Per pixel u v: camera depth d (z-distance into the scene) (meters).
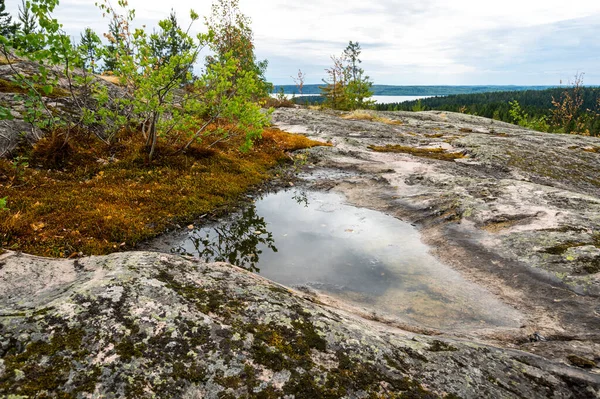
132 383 2.45
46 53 7.87
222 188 10.66
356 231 8.77
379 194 11.45
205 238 7.90
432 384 2.95
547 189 10.11
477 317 5.20
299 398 2.57
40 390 2.27
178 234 7.86
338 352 3.15
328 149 17.33
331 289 6.05
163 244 7.33
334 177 13.60
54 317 2.90
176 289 3.69
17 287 3.60
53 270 4.08
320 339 3.28
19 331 2.71
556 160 17.12
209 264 4.93
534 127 47.12
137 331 2.91
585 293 5.37
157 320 3.08
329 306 5.01
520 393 3.03
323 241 8.15
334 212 10.09
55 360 2.51
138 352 2.71
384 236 8.46
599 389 3.18
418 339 3.74
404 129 27.06
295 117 28.28
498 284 6.04
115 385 2.41
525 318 5.09
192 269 4.43
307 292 5.83
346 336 3.40
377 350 3.27
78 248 6.26
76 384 2.36
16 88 12.90
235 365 2.78
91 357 2.59
